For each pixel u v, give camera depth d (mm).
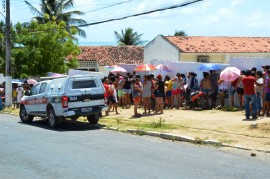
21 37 35281
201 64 21594
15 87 28406
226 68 19250
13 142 12961
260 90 16656
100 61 45938
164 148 11578
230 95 19453
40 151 11359
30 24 36844
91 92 16391
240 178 8164
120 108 22609
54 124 16562
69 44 36531
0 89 29188
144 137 13711
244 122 15086
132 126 15812
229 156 10352
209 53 36031
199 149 11383
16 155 10883
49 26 36156
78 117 18062
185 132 13789
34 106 18031
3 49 36812
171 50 36875
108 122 17422
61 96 16016
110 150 11344
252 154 10391
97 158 10273
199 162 9648
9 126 17375
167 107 21219
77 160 10086
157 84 19047
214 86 19922
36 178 8477
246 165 9328
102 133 14789
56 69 35438
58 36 35812
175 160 9898
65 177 8469
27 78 34344
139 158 10188
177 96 20906
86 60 46438
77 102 16125
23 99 18922
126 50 48969
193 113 18734
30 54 34344
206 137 12680
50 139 13500
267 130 13070
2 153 11203
